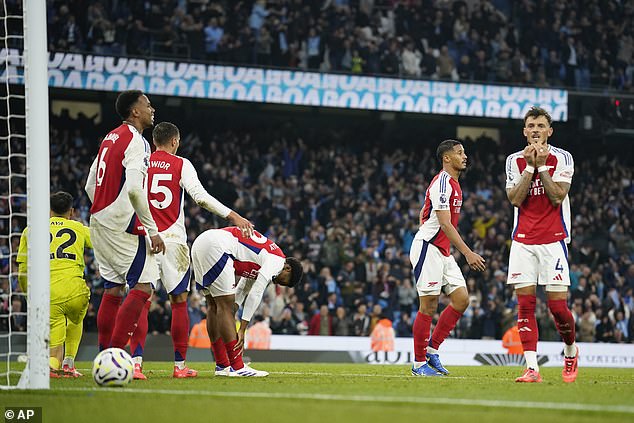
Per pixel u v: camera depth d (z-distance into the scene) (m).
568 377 17.67
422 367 20.67
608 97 57.19
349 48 56.97
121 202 16.80
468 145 61.78
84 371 22.55
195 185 18.23
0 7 47.78
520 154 17.80
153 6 54.81
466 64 58.31
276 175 57.00
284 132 59.38
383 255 52.06
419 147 62.22
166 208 18.45
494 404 11.59
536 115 17.34
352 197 56.19
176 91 49.16
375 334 42.50
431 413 10.66
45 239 14.43
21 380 14.39
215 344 19.17
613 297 51.62
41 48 14.62
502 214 58.31
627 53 62.59
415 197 57.84
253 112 60.69
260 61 55.69
